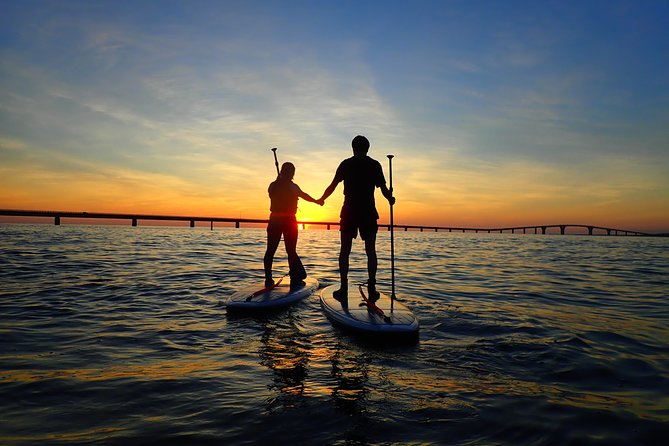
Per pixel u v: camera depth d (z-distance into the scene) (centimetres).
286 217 693
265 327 477
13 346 392
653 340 444
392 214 562
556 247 2745
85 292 675
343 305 525
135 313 538
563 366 355
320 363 357
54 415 255
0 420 246
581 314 575
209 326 480
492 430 241
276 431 237
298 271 715
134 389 296
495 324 503
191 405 271
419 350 397
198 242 2320
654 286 862
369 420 252
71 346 397
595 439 233
